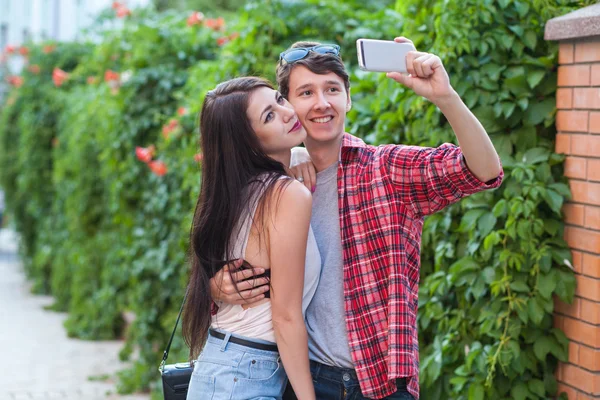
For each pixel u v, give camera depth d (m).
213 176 2.29
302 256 2.22
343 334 2.34
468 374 3.05
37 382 6.10
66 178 8.70
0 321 8.41
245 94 2.28
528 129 3.07
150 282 5.82
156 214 5.73
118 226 6.90
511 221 2.93
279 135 2.27
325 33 4.72
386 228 2.27
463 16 3.09
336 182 2.39
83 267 7.71
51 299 9.78
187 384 2.51
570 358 2.96
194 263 2.38
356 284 2.30
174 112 5.79
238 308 2.31
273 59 4.53
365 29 4.50
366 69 2.06
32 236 10.98
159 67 5.88
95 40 10.73
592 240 2.85
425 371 3.21
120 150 6.24
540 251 2.93
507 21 3.14
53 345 7.33
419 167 2.21
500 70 3.10
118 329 7.62
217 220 2.27
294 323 2.22
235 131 2.26
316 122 2.32
